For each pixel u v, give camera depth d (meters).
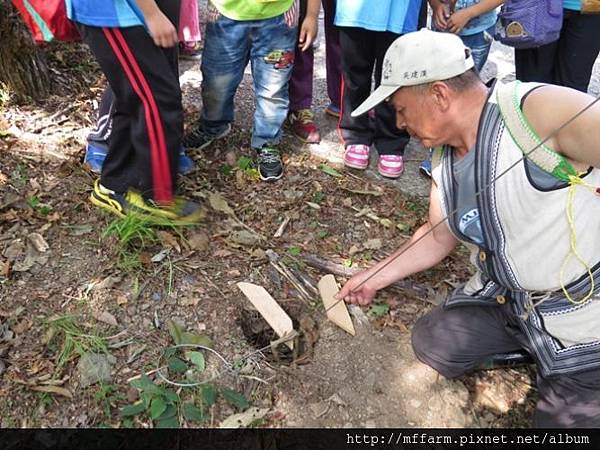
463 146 1.59
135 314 2.07
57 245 2.25
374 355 2.10
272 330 2.15
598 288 1.60
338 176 2.89
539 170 1.45
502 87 1.49
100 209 2.43
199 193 2.62
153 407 1.80
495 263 1.71
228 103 2.84
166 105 2.18
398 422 1.94
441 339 1.99
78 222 2.37
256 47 2.61
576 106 1.37
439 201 1.82
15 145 2.65
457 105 1.52
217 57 2.63
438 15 2.65
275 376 1.99
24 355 1.91
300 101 3.10
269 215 2.60
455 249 2.56
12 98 2.87
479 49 2.80
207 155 2.91
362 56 2.69
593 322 1.63
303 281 2.31
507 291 1.81
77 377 1.87
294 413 1.92
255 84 2.72
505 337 1.95
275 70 2.64
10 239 2.24
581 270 1.57
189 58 3.78
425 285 2.38
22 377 1.85
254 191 2.73
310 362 2.06
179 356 1.98
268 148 2.81
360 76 2.75
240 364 2.00
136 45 2.03
